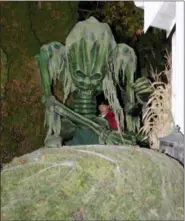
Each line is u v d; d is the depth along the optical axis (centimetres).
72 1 545
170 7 436
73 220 267
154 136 426
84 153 301
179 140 363
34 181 281
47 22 537
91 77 392
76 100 410
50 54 403
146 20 499
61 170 284
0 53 517
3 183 284
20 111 525
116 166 286
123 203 275
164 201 286
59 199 273
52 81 437
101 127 400
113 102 407
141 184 285
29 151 524
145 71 654
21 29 531
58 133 403
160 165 302
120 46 406
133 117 435
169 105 435
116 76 407
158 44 678
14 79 523
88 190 276
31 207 271
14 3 532
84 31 391
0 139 517
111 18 665
